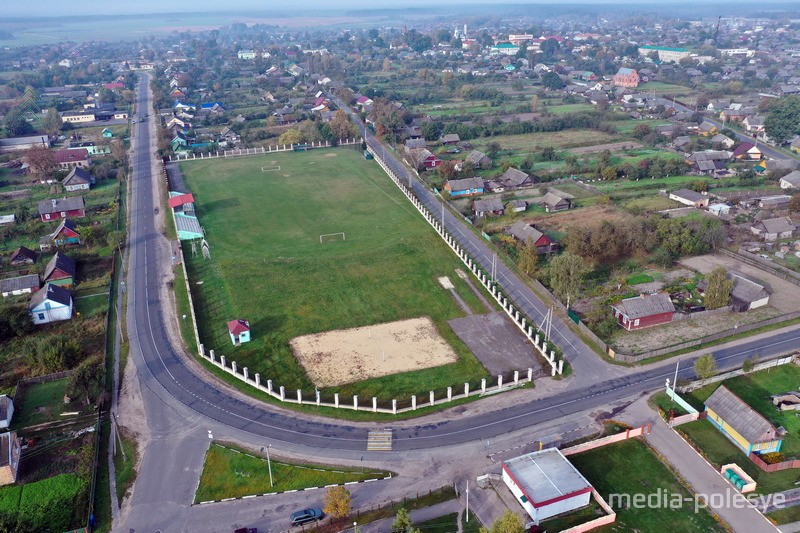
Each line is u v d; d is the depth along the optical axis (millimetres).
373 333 98188
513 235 131875
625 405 80188
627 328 98750
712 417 76438
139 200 164000
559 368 87188
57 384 86000
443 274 118562
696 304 105188
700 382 83625
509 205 150000
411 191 167500
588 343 94875
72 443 73938
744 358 89750
